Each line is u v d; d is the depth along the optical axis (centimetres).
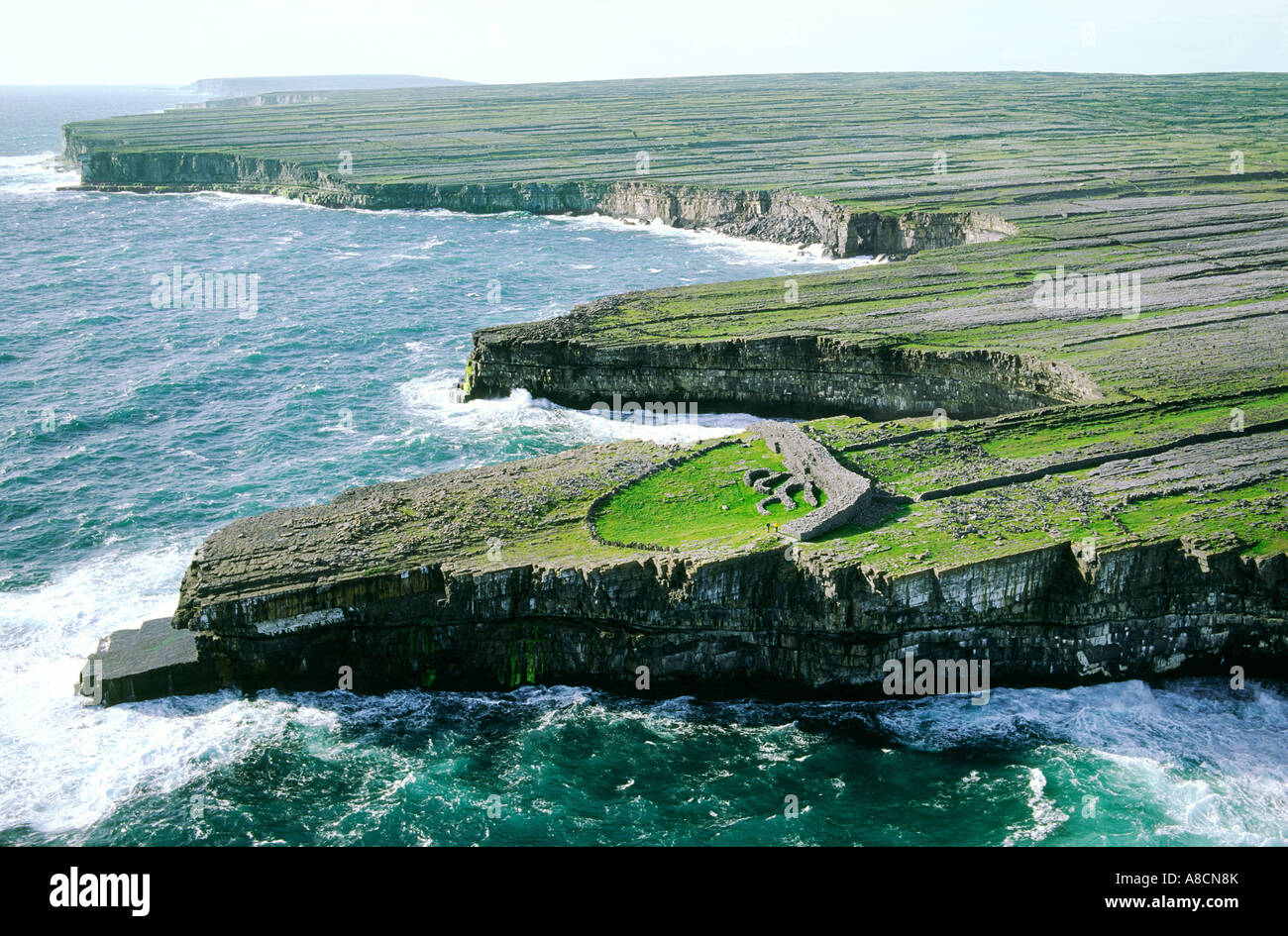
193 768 6397
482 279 18225
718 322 12719
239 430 11350
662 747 6638
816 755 6550
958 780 6325
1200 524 7300
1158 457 8581
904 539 7256
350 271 18875
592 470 8719
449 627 7131
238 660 7019
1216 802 6088
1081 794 6169
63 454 10612
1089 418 9419
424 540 7538
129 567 8488
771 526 7438
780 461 8838
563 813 6081
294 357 13825
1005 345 11450
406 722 6856
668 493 8281
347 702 7044
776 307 13400
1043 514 7594
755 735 6756
